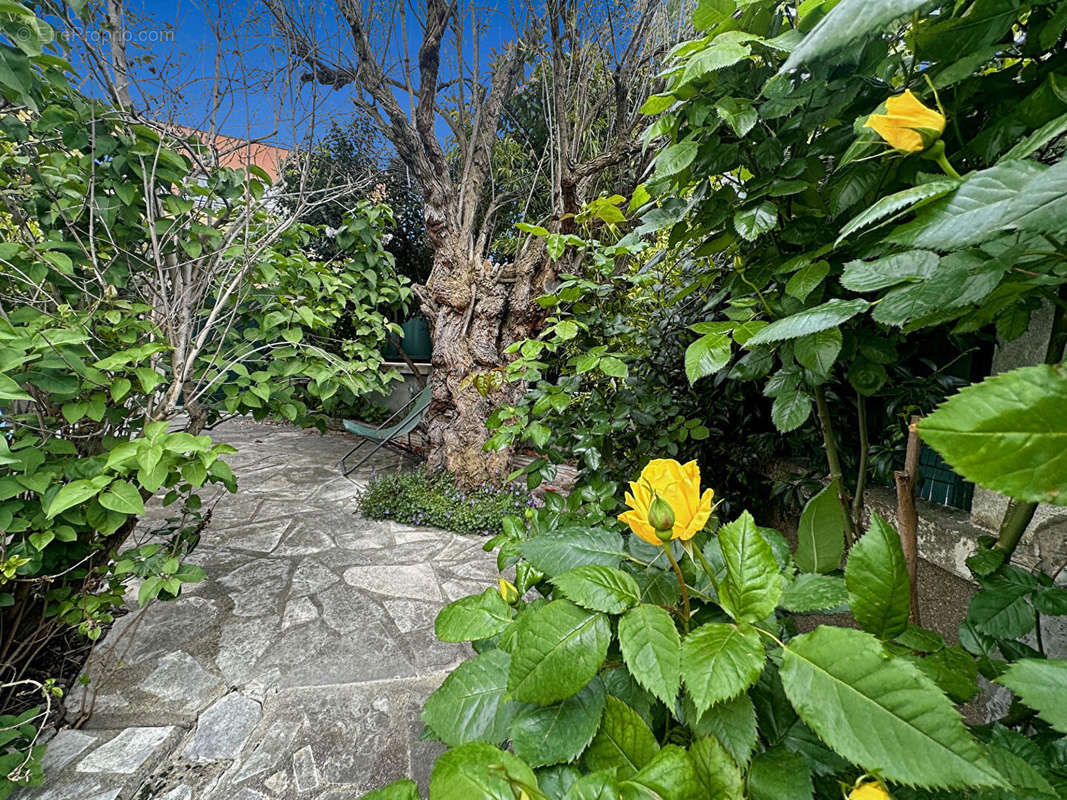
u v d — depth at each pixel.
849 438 1.77
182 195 2.17
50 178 1.82
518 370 1.77
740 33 0.86
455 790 0.49
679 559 0.78
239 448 5.81
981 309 0.68
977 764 0.38
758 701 0.61
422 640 2.30
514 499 3.87
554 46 3.59
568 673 0.57
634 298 2.20
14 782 1.46
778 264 1.03
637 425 2.00
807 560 0.71
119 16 2.00
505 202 5.04
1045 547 1.15
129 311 1.90
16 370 1.50
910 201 0.46
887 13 0.40
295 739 1.73
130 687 1.94
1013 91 0.74
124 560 1.72
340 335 5.76
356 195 4.23
